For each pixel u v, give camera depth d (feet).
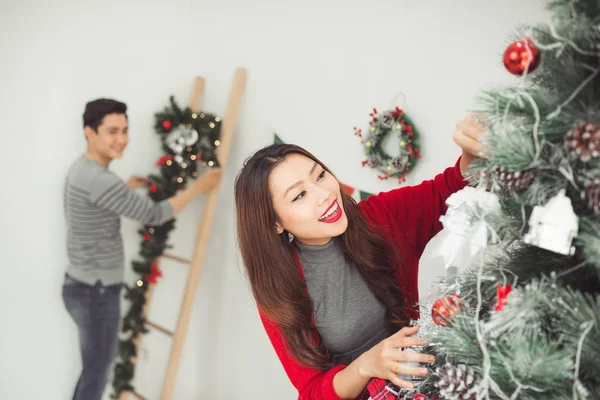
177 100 10.44
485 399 2.42
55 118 9.07
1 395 8.94
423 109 7.11
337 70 8.27
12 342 8.96
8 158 8.76
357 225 4.42
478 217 2.52
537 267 2.68
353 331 4.50
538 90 2.42
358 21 7.88
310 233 4.06
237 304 10.14
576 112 2.25
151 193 9.51
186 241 10.72
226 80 10.09
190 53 10.56
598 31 2.16
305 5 8.63
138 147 9.98
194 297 9.89
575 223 2.16
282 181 3.98
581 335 2.20
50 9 8.91
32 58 8.82
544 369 2.23
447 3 6.73
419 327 3.34
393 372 3.26
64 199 8.21
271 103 9.39
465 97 6.62
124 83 9.74
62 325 9.35
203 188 9.30
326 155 8.57
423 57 7.06
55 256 9.21
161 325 10.56
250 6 9.51
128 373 9.48
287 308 4.27
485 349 2.31
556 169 2.31
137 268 9.50
